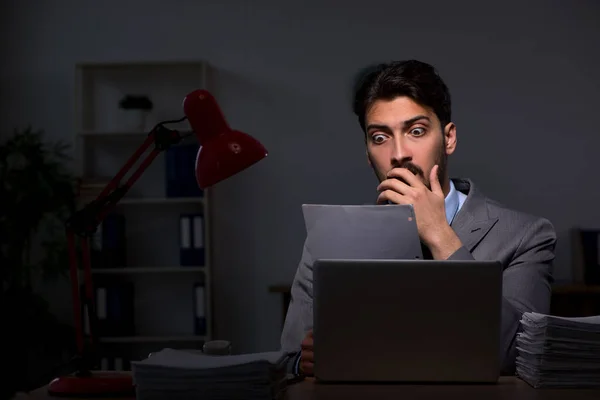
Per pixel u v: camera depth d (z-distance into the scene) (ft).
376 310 4.21
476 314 4.18
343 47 14.06
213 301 14.02
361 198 13.92
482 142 13.79
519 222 5.90
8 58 14.42
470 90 13.85
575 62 13.74
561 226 13.62
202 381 3.90
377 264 4.21
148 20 14.33
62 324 13.11
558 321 4.13
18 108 14.37
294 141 14.06
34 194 12.70
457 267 4.18
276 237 14.03
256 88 14.15
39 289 14.08
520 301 5.52
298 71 14.10
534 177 13.71
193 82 14.21
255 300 14.02
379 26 14.01
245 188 14.10
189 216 13.35
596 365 4.13
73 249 4.91
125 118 13.69
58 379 4.68
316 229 4.72
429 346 4.20
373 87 5.74
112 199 5.01
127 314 13.30
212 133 5.16
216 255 14.06
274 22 14.16
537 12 13.80
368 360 4.24
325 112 14.03
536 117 13.75
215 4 14.26
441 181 5.85
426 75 5.66
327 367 4.26
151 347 13.83
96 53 14.37
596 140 13.66
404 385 4.23
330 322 4.25
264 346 13.97
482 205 6.05
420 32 13.94
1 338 12.67
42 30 14.40
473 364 4.20
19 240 12.95
